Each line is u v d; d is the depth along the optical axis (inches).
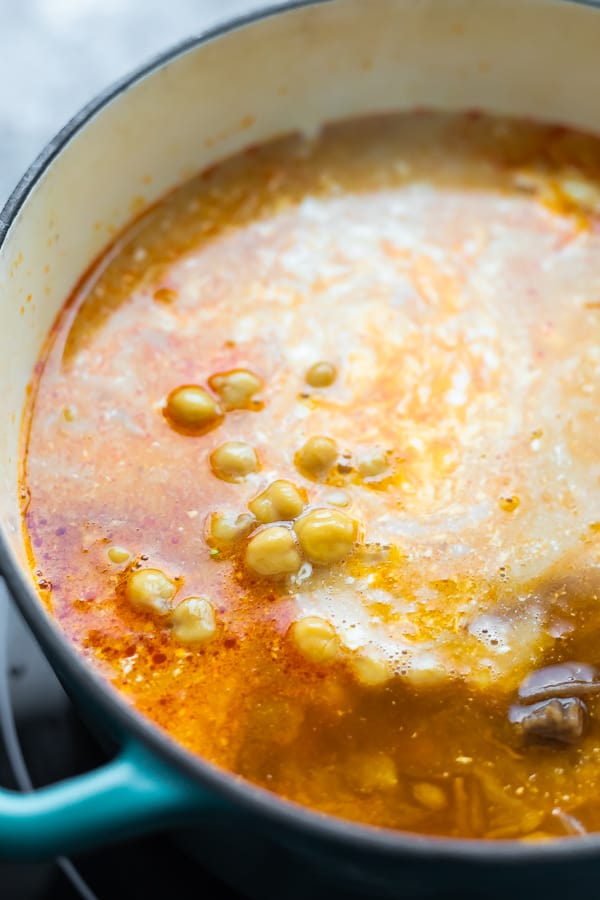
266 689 17.8
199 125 20.8
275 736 17.5
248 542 18.5
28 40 25.5
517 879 15.2
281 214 21.2
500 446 19.3
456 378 19.8
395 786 17.3
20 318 19.0
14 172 24.2
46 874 18.6
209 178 21.4
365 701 17.7
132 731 15.6
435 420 19.5
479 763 17.5
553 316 20.3
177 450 19.3
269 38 20.4
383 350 20.1
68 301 20.2
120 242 20.8
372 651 18.0
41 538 18.7
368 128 21.8
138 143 20.3
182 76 20.1
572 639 18.1
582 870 15.2
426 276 20.7
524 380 19.8
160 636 18.0
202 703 17.7
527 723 17.5
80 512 18.8
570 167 21.7
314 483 19.0
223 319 20.3
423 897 16.0
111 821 15.5
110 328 20.2
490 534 18.7
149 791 15.6
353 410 19.6
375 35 20.9
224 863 17.1
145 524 18.7
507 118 22.0
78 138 19.3
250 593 18.3
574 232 21.1
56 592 18.3
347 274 20.7
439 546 18.6
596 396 19.7
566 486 19.0
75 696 17.0
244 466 19.0
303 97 21.3
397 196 21.4
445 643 18.0
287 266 20.8
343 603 18.2
